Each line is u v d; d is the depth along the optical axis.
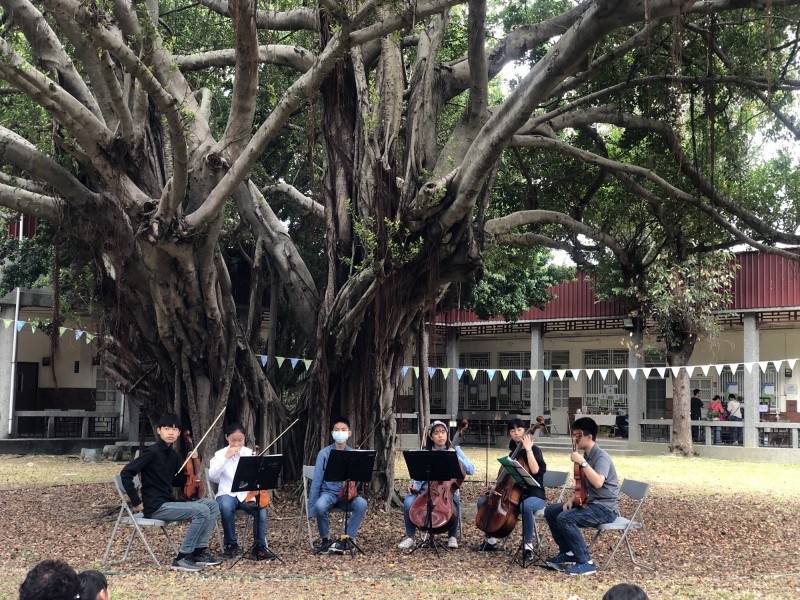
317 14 12.34
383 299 12.06
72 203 10.95
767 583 8.20
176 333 11.98
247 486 8.80
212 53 13.84
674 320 24.61
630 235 18.88
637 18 7.93
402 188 11.47
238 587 7.65
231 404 13.37
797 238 13.77
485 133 10.01
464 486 16.83
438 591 7.54
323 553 9.49
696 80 12.73
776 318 25.44
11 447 23.27
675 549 10.29
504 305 25.83
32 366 26.06
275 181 18.67
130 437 23.22
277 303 15.56
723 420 27.03
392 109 12.27
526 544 9.17
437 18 13.08
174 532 10.92
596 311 28.19
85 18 7.90
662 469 21.64
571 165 16.23
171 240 10.47
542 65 8.88
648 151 15.37
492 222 12.69
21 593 3.53
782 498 15.63
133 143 10.75
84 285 14.46
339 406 13.07
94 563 8.80
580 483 8.81
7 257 22.34
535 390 29.92
